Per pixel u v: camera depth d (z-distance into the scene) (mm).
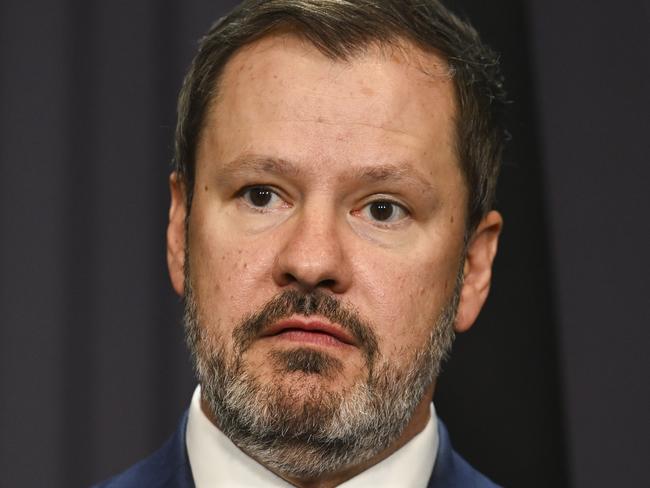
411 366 1519
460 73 1643
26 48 2439
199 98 1655
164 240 2420
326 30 1527
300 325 1450
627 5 2219
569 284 2180
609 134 2197
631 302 2154
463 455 2305
